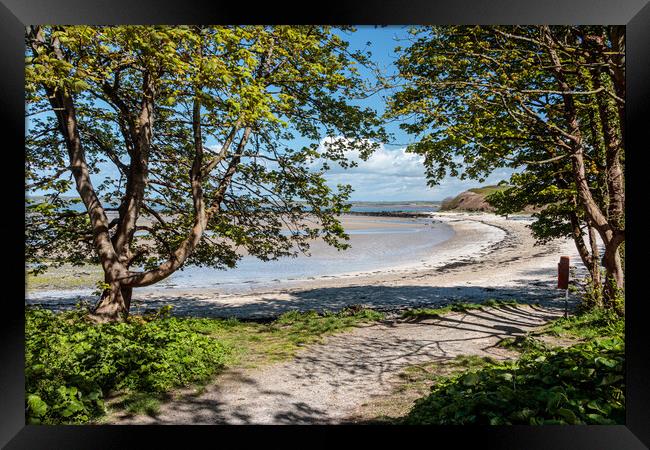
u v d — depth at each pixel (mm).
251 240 13555
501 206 15742
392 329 12336
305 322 13477
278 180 13320
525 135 11617
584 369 4547
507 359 8797
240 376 7832
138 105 11953
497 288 22156
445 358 9133
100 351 6941
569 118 11398
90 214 10750
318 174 13039
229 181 12539
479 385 5141
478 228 71438
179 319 12125
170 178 13602
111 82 11555
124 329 8617
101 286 10172
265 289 24344
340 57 12320
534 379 4844
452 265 33000
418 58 10789
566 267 12391
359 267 33750
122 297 10930
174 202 14062
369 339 11188
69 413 4973
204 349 8656
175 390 6871
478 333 11414
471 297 19469
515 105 10555
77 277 27312
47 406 4910
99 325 8922
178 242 13320
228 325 12961
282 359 9164
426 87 9977
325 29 11594
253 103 8203
